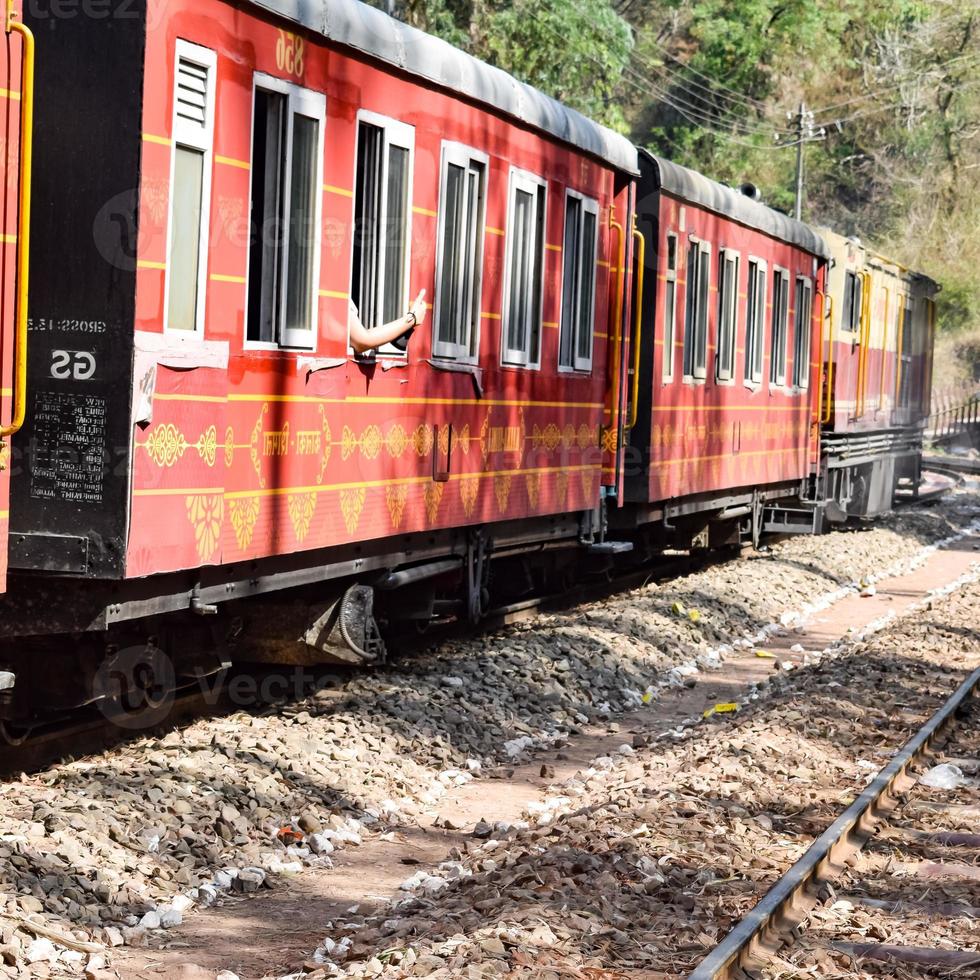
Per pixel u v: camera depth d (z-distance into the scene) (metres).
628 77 61.09
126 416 6.68
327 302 8.38
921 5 67.88
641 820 7.44
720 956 5.17
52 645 7.52
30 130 6.06
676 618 14.48
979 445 55.50
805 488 21.77
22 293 6.02
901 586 20.38
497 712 10.16
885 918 6.21
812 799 8.32
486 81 10.25
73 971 5.39
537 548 12.59
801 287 20.84
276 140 7.85
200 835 6.86
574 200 12.24
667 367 14.96
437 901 6.23
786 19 60.59
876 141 68.12
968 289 66.50
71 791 6.99
